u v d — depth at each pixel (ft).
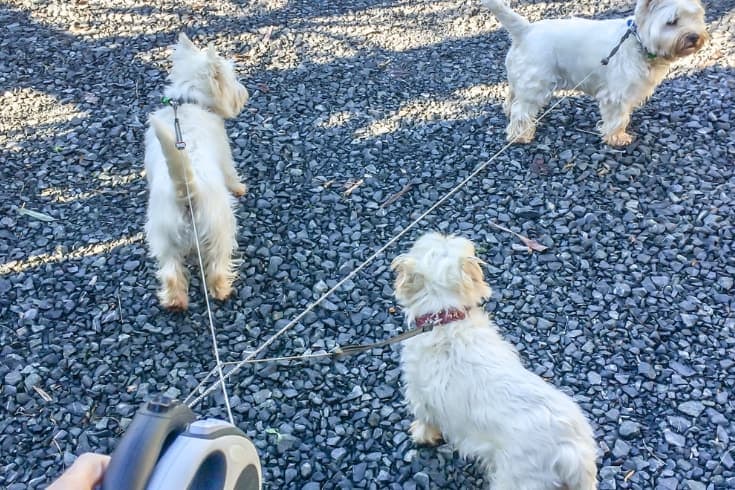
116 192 5.98
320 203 5.85
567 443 3.16
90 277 5.22
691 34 5.57
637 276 5.11
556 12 8.41
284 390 4.42
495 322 4.81
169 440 1.94
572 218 5.62
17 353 4.66
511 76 6.33
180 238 4.66
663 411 4.24
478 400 3.36
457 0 8.77
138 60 7.64
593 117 6.68
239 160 6.29
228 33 8.14
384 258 5.34
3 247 5.48
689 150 6.23
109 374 4.53
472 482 3.89
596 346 4.64
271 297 5.05
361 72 7.47
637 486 3.85
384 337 4.75
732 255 5.25
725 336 4.67
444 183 6.02
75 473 1.95
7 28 8.13
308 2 8.82
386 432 4.17
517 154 6.29
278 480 3.94
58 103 7.00
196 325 4.85
